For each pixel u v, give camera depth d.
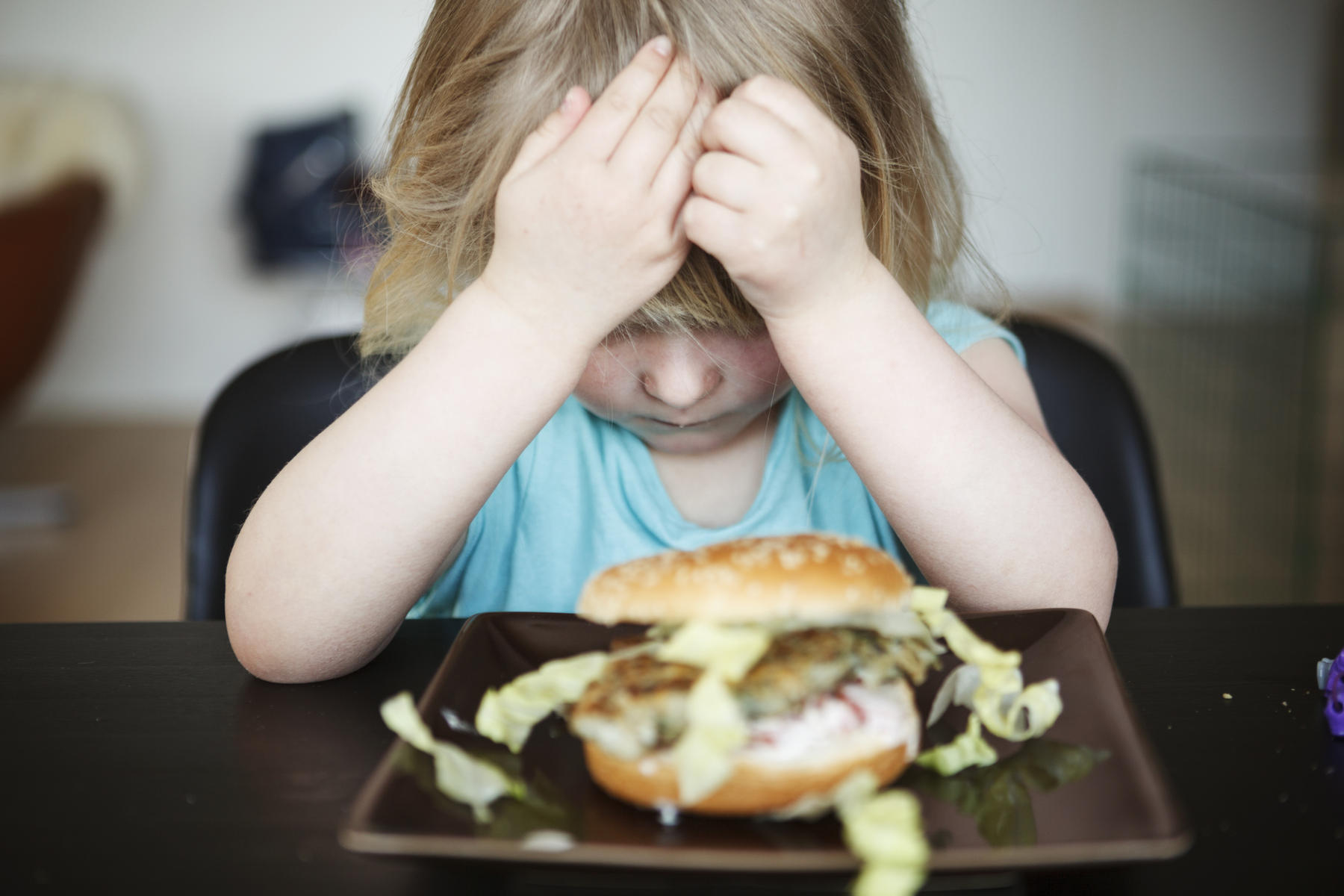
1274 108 4.97
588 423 0.93
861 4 0.78
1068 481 0.73
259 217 3.69
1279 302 3.23
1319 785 0.60
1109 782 0.57
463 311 0.68
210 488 0.91
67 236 2.79
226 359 4.34
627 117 0.65
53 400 4.27
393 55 4.28
